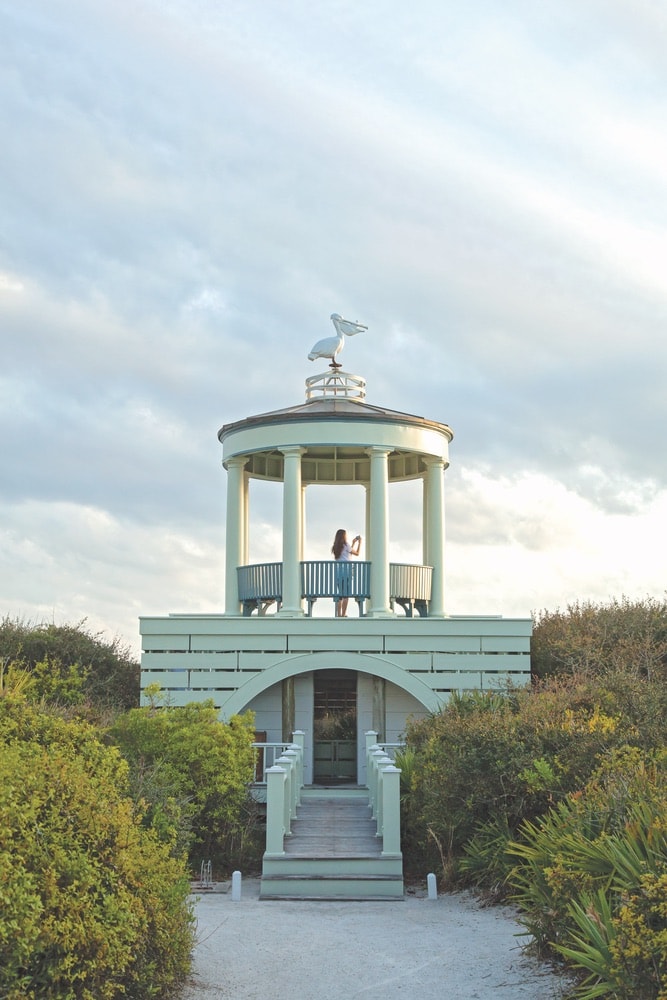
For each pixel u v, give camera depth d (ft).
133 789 53.31
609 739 52.29
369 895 54.70
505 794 53.26
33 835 25.25
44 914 24.08
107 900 26.32
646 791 35.40
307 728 80.89
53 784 27.58
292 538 81.41
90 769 35.55
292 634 79.05
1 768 26.32
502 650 79.36
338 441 81.71
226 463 87.81
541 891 36.35
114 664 97.76
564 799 50.11
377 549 81.92
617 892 30.63
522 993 32.73
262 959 38.52
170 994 32.22
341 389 89.20
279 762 62.54
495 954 38.73
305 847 58.80
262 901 53.88
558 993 31.96
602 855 32.37
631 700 58.85
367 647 79.25
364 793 74.49
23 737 39.63
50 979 24.11
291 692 80.89
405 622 79.30
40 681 83.71
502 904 50.90
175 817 53.42
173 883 33.04
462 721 58.90
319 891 54.95
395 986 34.40
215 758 62.03
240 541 87.15
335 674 82.58
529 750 54.13
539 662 87.40
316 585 81.41
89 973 25.00
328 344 89.86
